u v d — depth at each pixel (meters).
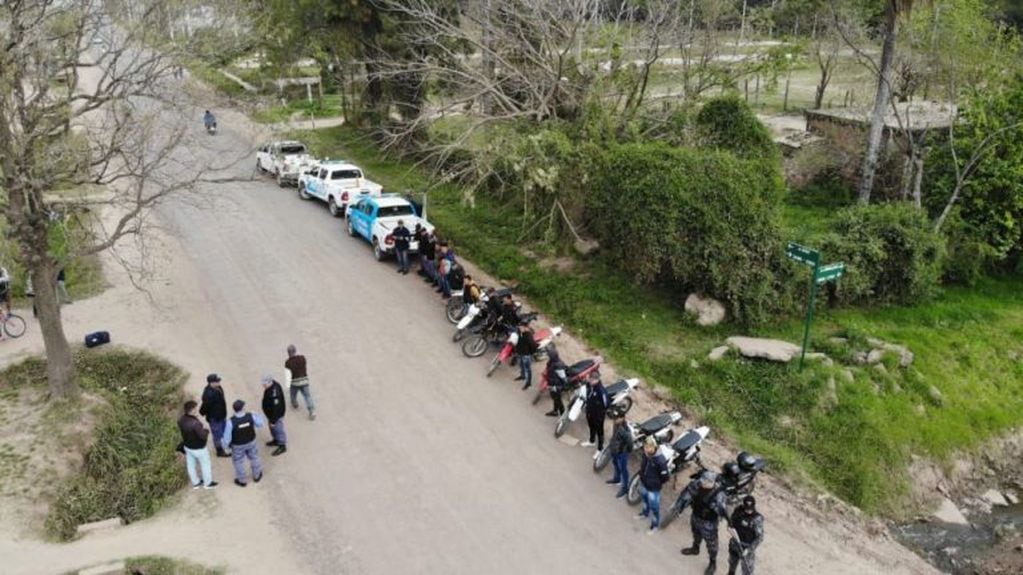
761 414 14.27
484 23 22.08
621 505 11.76
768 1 37.06
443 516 11.46
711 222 16.05
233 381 15.38
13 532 11.04
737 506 10.02
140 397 15.13
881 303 18.11
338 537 11.02
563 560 10.56
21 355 16.41
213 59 17.67
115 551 10.70
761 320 16.48
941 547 12.15
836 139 26.69
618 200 17.89
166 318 18.23
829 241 17.17
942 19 20.88
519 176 19.69
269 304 19.12
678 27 24.64
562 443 13.40
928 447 14.05
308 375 15.64
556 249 21.27
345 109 38.12
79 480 12.55
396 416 14.19
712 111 21.03
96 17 15.46
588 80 20.95
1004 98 19.41
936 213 20.45
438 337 17.47
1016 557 11.92
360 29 31.16
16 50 12.91
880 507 12.87
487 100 23.17
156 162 14.30
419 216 23.84
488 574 10.29
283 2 31.39
